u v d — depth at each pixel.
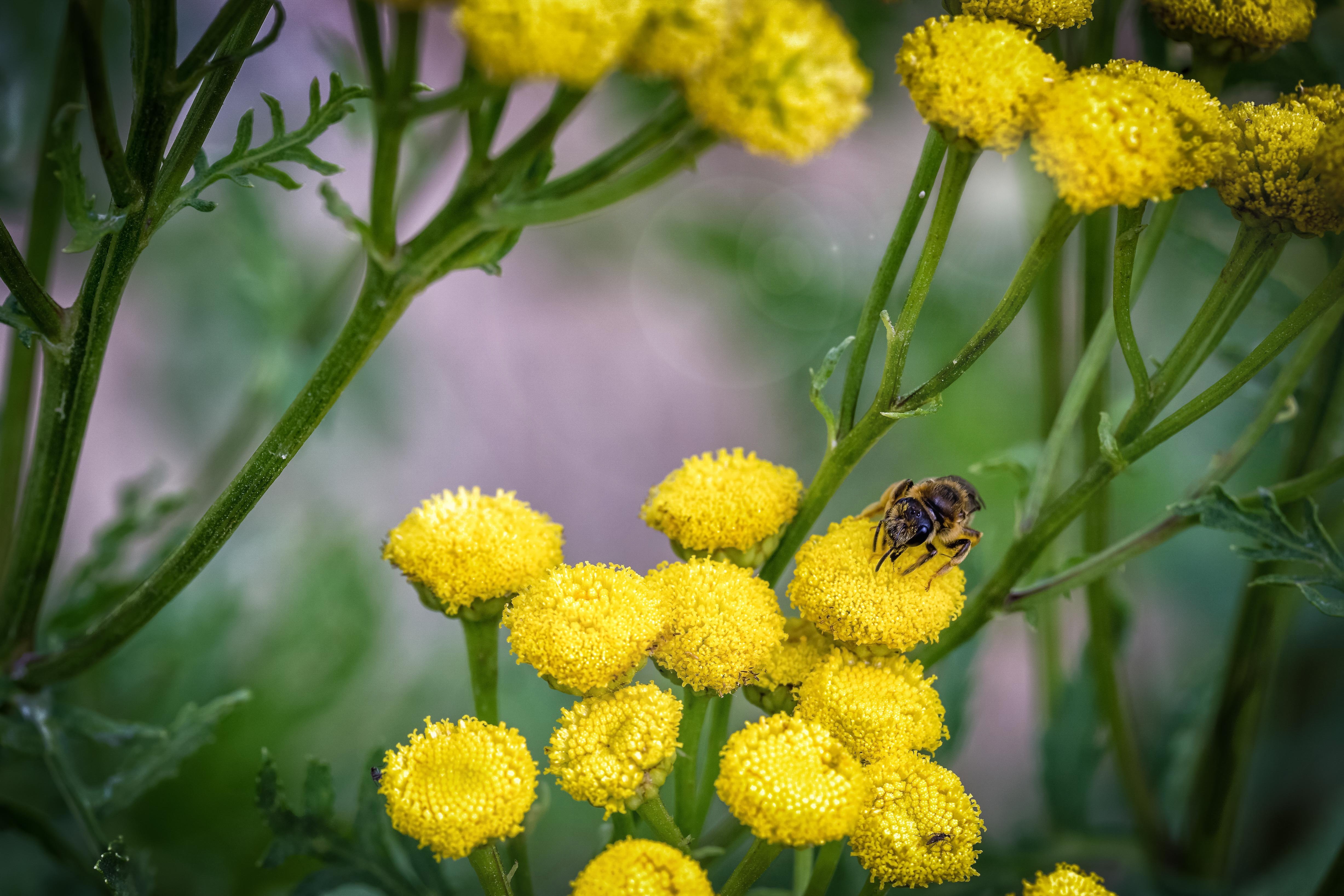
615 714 0.19
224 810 0.24
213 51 0.19
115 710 0.25
